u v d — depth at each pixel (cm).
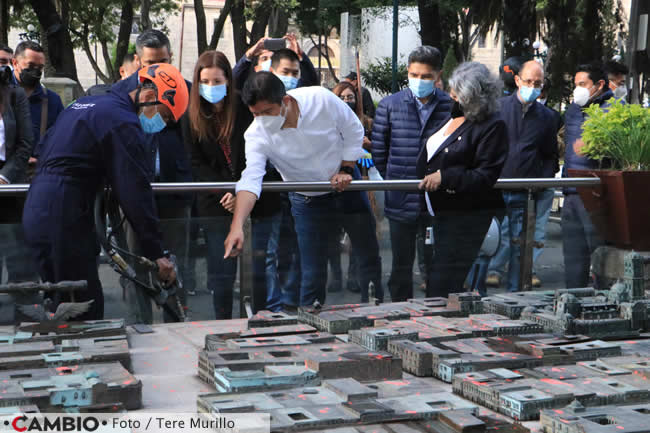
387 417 172
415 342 235
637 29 870
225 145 378
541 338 243
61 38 1762
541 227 359
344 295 328
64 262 297
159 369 229
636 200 358
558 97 1108
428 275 339
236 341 234
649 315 268
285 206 324
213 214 319
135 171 294
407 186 335
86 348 217
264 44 437
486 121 346
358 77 555
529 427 178
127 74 511
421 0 1448
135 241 311
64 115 306
